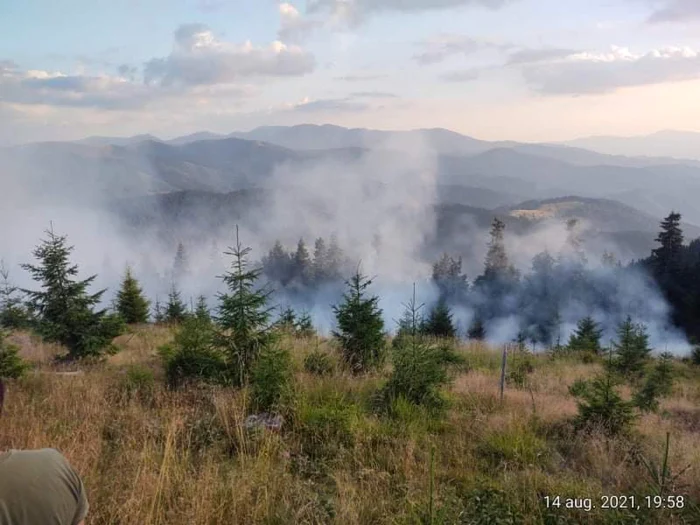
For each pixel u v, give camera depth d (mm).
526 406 8367
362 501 4438
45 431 5246
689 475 5309
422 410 7062
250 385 7109
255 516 4066
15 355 8195
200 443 5500
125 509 3861
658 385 11742
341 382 8125
